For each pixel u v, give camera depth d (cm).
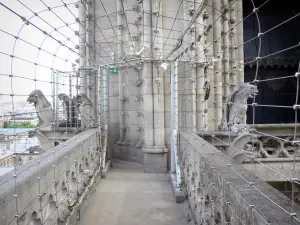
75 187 622
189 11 1048
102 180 957
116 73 1205
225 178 324
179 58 988
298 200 774
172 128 954
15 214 300
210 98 1141
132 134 1166
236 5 1188
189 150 652
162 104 1077
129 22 1140
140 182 934
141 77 1112
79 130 1014
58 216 459
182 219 641
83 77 1218
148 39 1076
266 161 803
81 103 1030
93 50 1194
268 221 209
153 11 1062
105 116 1168
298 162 801
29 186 345
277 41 1335
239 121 728
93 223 618
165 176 1005
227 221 311
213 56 1130
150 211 687
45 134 980
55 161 467
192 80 1052
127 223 619
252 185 274
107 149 1168
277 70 1345
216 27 1138
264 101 1340
